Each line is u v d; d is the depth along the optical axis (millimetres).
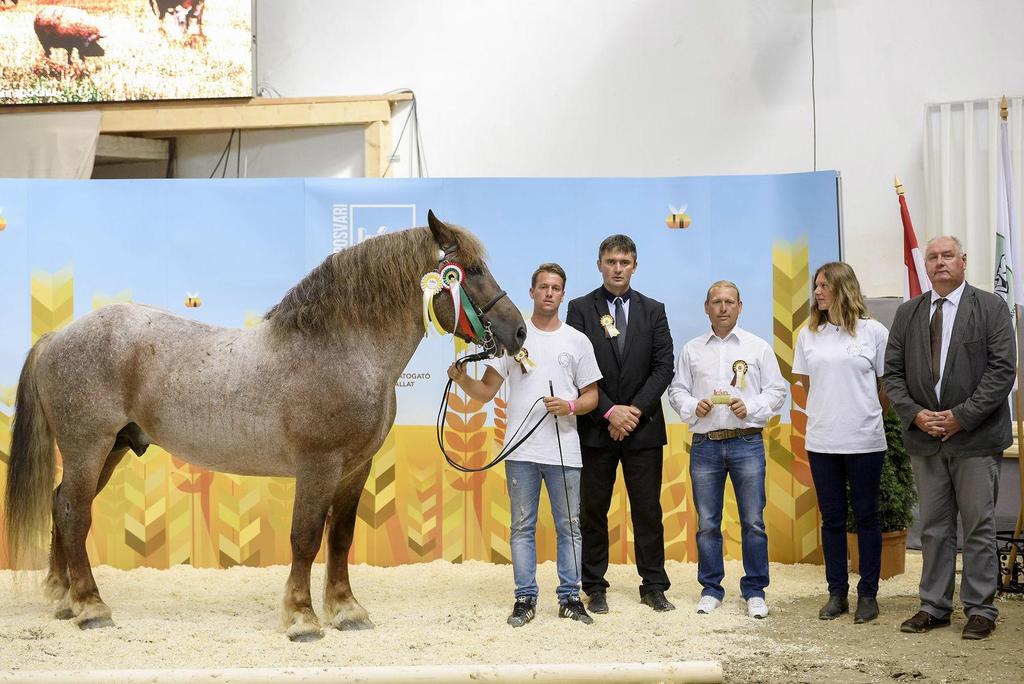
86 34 7633
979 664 3969
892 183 7148
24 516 4688
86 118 7633
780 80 7305
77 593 4551
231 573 5812
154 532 5941
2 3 7617
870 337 4848
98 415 4543
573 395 4777
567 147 7590
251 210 5984
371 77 7840
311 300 4441
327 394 4328
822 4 7238
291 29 7941
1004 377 4316
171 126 7711
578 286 6023
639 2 7484
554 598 5188
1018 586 5238
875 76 7168
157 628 4512
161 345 4566
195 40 7645
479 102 7691
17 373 5863
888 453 5703
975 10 7012
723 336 5059
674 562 6055
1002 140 5730
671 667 3498
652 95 7480
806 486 5980
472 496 6020
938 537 4551
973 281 6934
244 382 4410
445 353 6012
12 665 3908
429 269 4441
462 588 5445
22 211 5887
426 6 7758
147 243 5953
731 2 7371
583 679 3461
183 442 4523
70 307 5914
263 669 3430
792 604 5102
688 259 6035
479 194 6016
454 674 3434
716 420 4949
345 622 4512
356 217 6004
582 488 4969
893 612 4926
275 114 7680
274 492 5980
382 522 6020
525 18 7629
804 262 5961
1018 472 6496
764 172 7336
